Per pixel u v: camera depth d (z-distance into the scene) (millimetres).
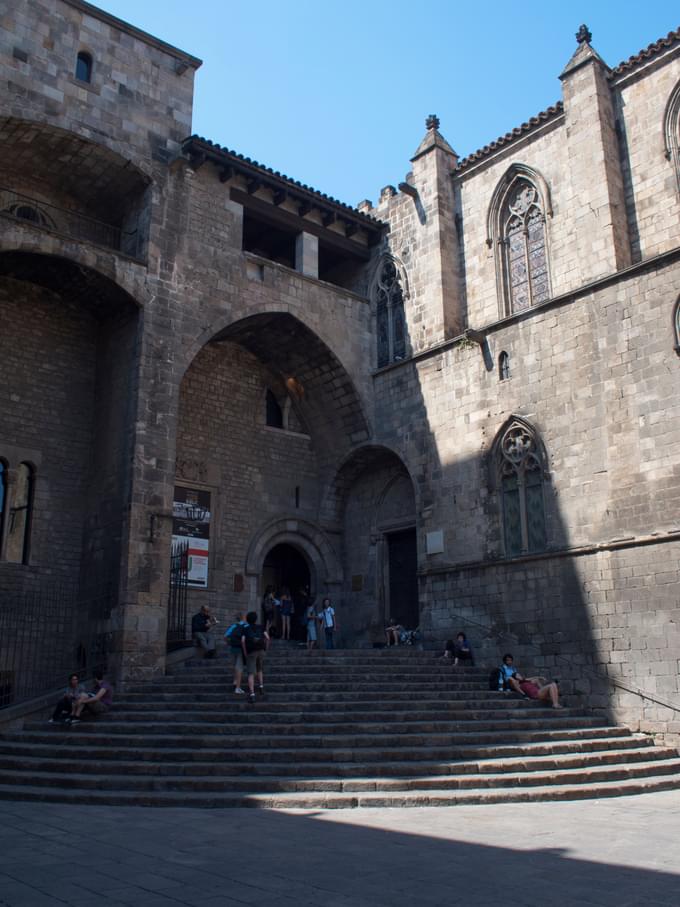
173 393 24016
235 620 27469
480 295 27609
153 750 15125
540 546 23656
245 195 27562
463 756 15695
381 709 18109
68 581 23953
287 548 31203
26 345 24656
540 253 26141
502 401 25406
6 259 23453
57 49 24000
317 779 13953
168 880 8141
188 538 26953
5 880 8078
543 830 11219
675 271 21703
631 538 21188
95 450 24844
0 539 23141
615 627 21203
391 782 13883
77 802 13211
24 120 22828
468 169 28750
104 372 25359
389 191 31047
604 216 23703
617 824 11766
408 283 29469
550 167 26031
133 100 25391
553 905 7484
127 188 25625
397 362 28984
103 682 18344
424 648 25719
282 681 19797
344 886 8039
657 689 20062
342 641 30000
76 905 7172
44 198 25406
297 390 31250
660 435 21203
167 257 24938
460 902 7539
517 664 23219
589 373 23203
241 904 7312
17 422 24047
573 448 23203
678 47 23516
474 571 25016
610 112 24844
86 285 24328
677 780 16078
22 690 22203
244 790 13656
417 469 27578
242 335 29297
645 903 7566
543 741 17688
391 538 29953
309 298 28641
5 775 14523
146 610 21766
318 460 31406
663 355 21547
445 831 11039
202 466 27969
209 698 18469
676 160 23297
